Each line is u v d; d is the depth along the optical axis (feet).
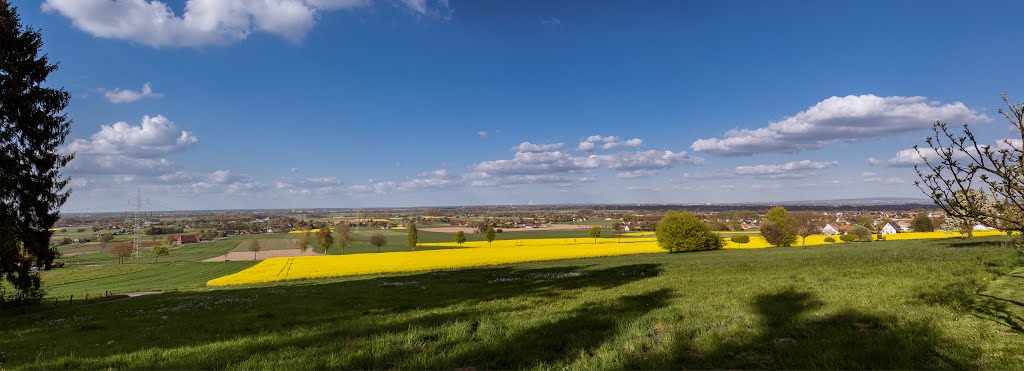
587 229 498.69
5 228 75.05
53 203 86.69
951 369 20.99
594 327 34.71
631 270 101.65
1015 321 27.37
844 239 265.34
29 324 61.82
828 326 29.84
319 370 26.63
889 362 22.04
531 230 496.23
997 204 21.18
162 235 547.08
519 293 67.21
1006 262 57.62
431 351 29.37
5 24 80.12
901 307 33.73
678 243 214.69
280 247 378.73
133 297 109.70
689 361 24.72
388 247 346.33
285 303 69.72
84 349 38.45
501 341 31.27
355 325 42.27
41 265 86.07
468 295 68.44
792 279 59.16
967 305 32.91
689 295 50.29
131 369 29.32
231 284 146.00
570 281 83.20
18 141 82.28
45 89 86.33
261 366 27.81
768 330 29.63
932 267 58.70
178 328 48.91
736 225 440.86
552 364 25.77
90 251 375.66
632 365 24.67
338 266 180.34
